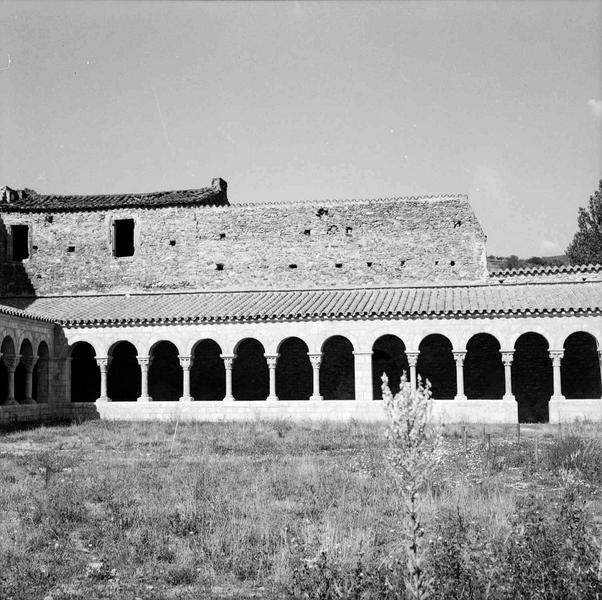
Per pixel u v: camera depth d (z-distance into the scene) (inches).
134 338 1552.7
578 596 368.8
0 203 1847.9
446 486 674.8
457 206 1710.1
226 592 438.9
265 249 1771.7
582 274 1615.4
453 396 1609.3
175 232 1809.8
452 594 376.5
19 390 1697.8
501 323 1409.9
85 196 1924.2
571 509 507.5
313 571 421.1
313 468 786.8
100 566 483.8
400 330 1444.4
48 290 1815.9
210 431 1229.1
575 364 1566.2
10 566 479.8
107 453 983.0
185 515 584.7
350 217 1749.5
